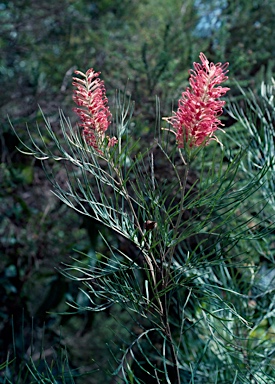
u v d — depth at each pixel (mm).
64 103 3316
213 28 3852
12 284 3111
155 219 1203
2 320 3080
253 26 4078
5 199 3230
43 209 3205
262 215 2055
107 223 1199
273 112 1964
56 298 3025
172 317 2207
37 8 4215
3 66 4020
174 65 3012
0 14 4242
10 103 3420
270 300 1988
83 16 4465
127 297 1198
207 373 1901
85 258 3035
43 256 3156
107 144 1186
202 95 1023
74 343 3551
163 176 2756
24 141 3119
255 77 3303
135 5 4469
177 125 1085
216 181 1098
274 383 1565
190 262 1185
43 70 3854
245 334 1933
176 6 4027
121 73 3307
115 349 3086
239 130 2412
